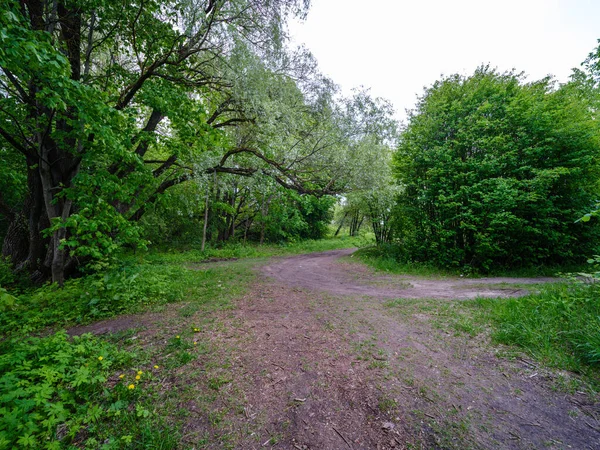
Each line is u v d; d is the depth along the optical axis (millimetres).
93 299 5152
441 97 11812
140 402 2461
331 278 9273
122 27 6180
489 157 9898
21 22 4051
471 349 3600
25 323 4586
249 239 25281
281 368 3098
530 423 2285
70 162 6953
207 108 10555
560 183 9930
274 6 6957
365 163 9508
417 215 11688
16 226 7984
